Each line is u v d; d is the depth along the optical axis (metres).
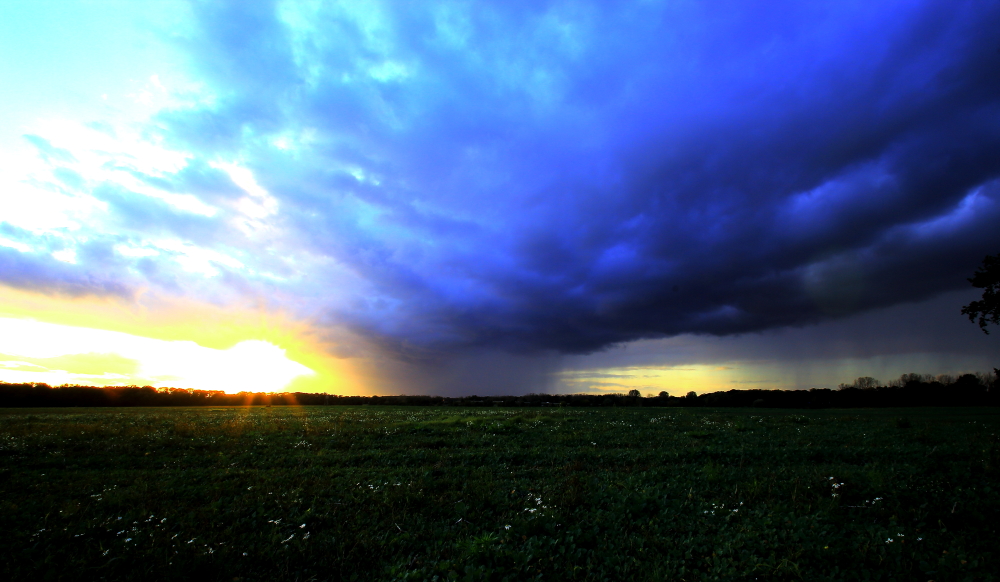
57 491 10.66
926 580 5.86
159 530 8.00
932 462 12.43
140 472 12.53
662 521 8.18
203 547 7.22
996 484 9.79
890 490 9.23
